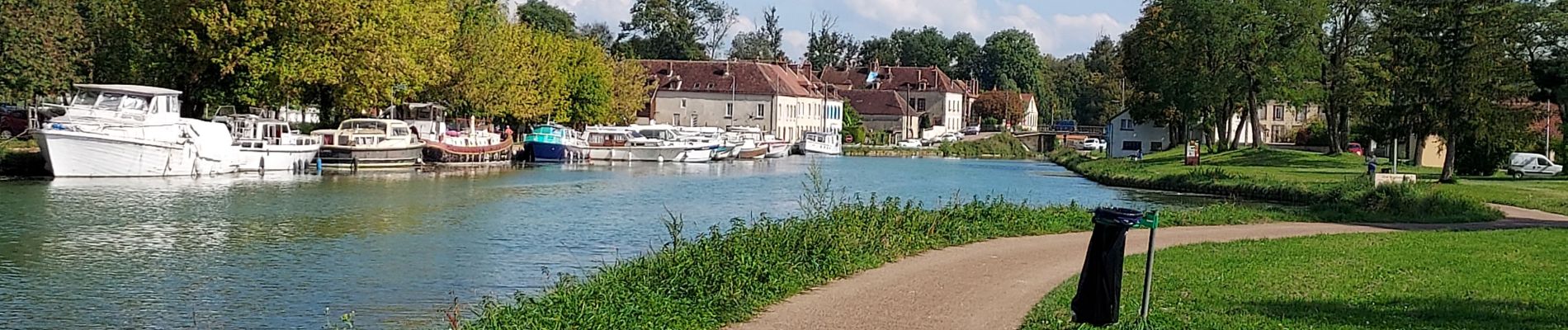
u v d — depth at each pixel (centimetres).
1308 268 2112
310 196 4488
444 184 5416
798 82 14338
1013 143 13312
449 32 6719
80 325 1962
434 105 7494
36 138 4750
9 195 4097
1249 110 8175
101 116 5025
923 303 1772
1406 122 5159
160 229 3253
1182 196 5359
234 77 5791
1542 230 3002
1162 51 7994
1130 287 1850
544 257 2788
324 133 6381
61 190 4341
